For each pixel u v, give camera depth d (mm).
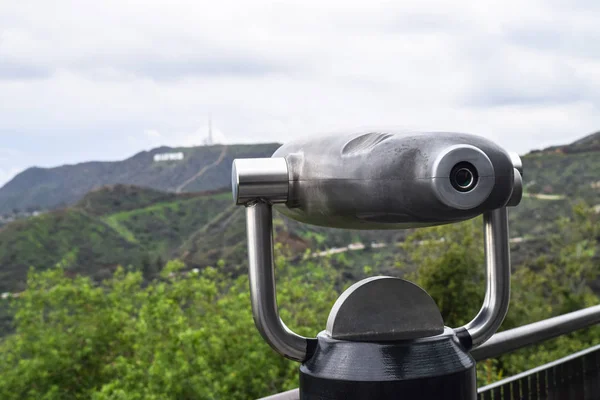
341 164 803
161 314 11453
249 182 863
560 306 22875
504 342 1492
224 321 10625
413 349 856
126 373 10969
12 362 13781
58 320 14211
